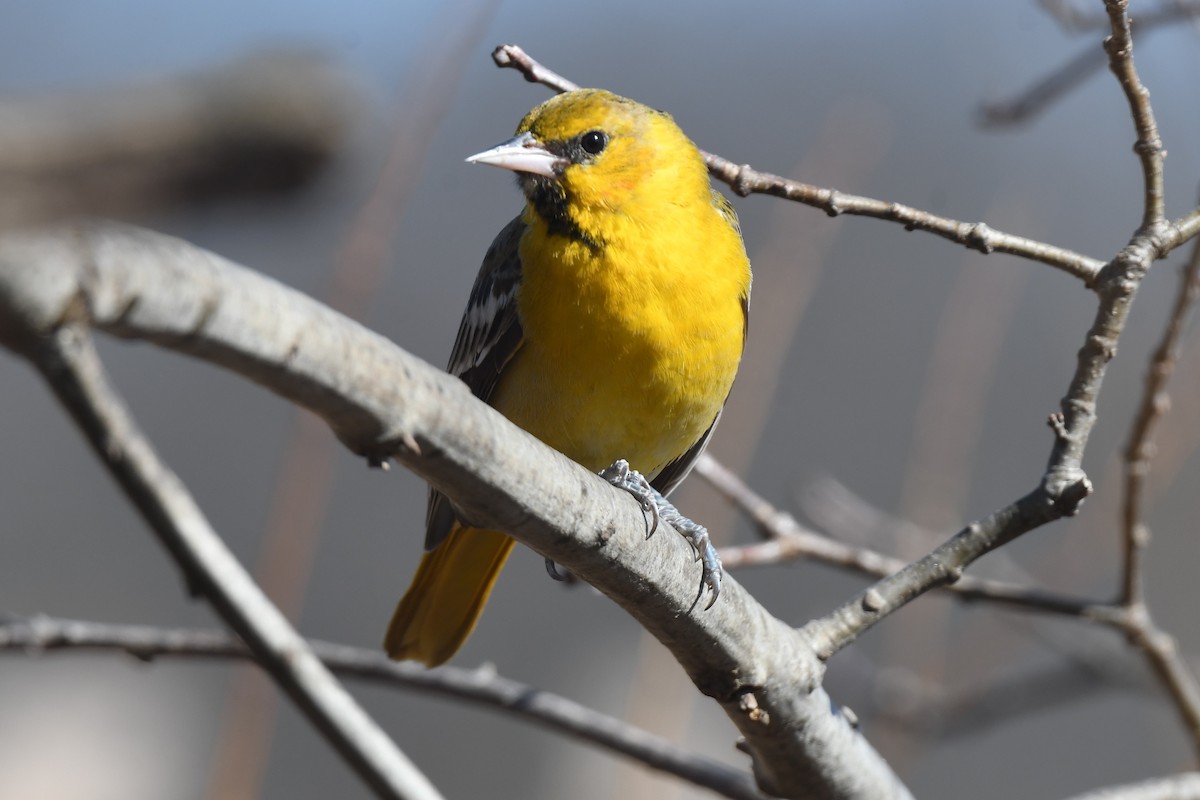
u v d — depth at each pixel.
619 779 10.47
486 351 8.62
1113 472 12.26
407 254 18.67
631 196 8.24
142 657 7.54
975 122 9.54
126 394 18.64
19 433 18.56
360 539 17.89
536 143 8.30
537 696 7.86
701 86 20.09
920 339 18.97
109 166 2.22
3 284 3.09
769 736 6.21
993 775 16.78
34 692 16.22
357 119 2.40
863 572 8.25
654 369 8.18
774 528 8.44
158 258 3.48
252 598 5.20
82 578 17.67
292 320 3.97
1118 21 6.04
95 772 15.77
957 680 12.36
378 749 5.55
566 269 8.20
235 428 18.55
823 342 18.98
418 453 4.55
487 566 8.64
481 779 16.31
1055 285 18.86
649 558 5.61
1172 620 16.17
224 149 2.29
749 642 5.98
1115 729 16.84
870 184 19.38
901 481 18.36
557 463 5.17
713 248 8.42
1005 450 18.19
